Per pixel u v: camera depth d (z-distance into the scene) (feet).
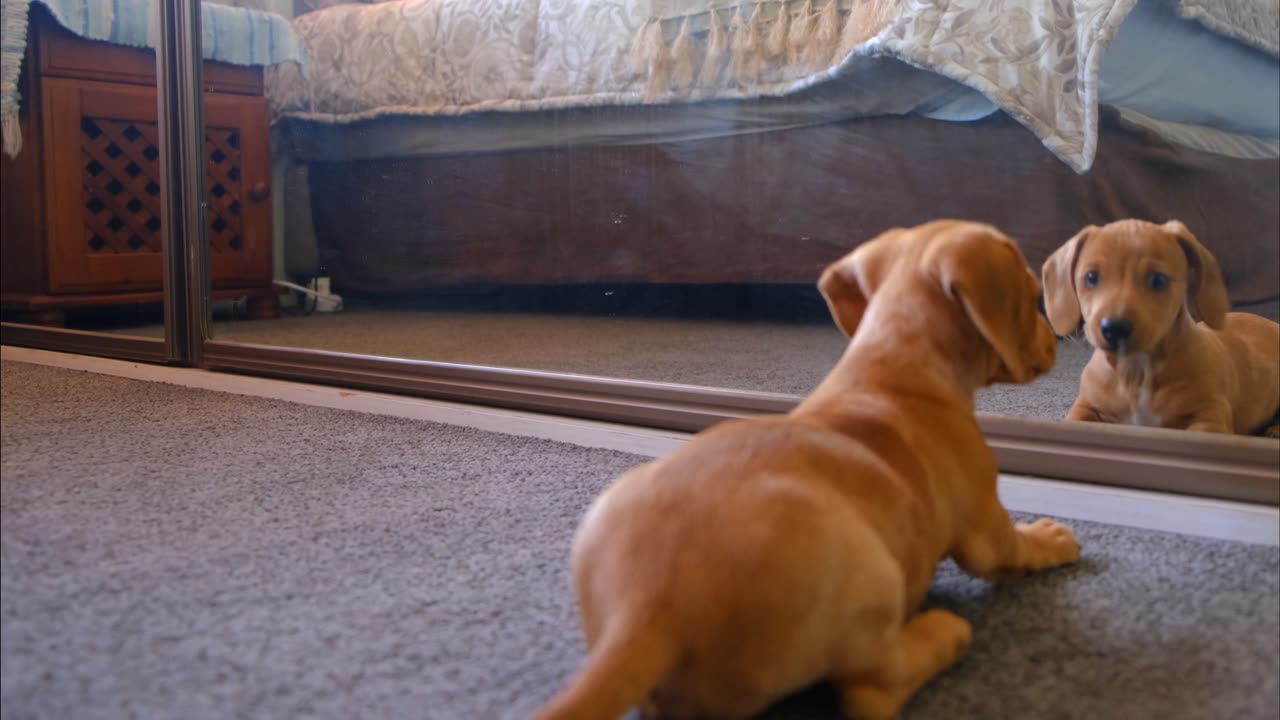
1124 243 3.62
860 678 2.14
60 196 8.35
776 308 7.07
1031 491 3.63
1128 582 2.95
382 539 3.37
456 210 8.84
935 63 5.80
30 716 2.24
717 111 7.17
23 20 8.20
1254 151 5.36
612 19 7.81
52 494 3.86
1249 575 2.97
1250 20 5.34
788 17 6.81
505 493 3.88
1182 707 2.26
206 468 4.24
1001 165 5.67
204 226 6.63
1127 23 5.19
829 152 6.57
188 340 6.63
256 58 8.64
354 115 9.18
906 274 2.81
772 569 1.97
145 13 8.11
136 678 2.41
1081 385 4.02
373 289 9.30
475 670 2.46
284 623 2.73
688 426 4.60
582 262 8.12
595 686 1.82
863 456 2.36
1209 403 3.67
